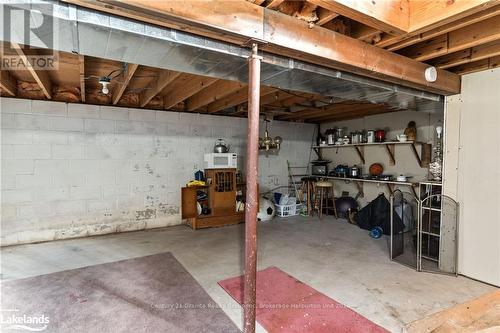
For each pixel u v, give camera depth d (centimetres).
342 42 218
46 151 414
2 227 390
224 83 373
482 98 294
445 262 319
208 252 375
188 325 214
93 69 334
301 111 544
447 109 322
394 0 189
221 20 167
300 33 198
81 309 234
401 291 271
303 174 686
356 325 215
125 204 475
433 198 359
